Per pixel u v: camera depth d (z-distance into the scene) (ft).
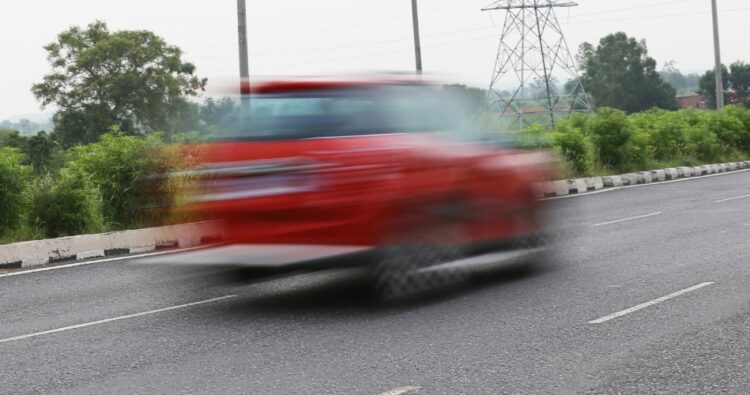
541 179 30.09
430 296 26.20
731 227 40.55
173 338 21.93
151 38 240.53
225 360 19.51
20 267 37.60
